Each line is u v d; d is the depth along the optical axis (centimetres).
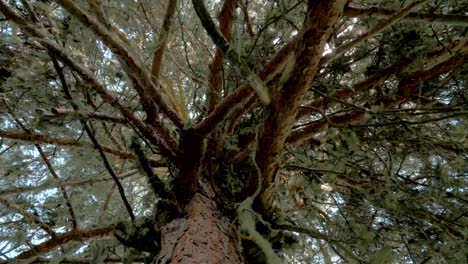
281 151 181
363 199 286
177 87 382
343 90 261
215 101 259
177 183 201
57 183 253
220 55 249
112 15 246
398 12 170
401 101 262
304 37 140
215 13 279
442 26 255
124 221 183
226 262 146
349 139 203
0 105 236
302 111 264
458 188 250
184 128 200
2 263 224
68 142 242
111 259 235
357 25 287
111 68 250
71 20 198
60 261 228
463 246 213
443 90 276
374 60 279
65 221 289
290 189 287
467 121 225
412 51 240
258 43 268
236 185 236
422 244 250
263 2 279
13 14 174
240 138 259
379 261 156
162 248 158
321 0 132
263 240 153
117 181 189
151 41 260
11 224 273
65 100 228
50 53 187
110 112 247
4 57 228
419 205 231
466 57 241
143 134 206
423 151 259
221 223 177
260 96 158
